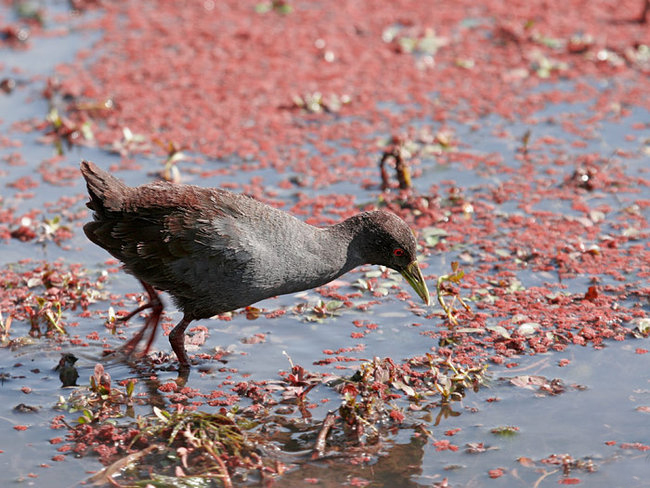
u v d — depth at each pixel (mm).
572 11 22047
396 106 17781
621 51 19734
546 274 12445
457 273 11969
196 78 18734
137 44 20328
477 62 19531
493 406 9664
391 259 10688
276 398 9914
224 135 16656
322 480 8523
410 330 11273
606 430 9180
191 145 16312
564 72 19016
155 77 18797
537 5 22438
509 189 14812
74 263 12883
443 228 13719
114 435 9195
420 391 9945
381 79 18844
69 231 13664
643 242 13180
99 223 10258
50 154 16094
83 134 16547
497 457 8812
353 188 14984
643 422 9289
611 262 12648
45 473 8625
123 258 10234
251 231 9992
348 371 10383
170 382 10211
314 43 20391
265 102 17859
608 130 16688
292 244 10180
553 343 10836
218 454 8781
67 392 10055
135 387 10188
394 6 22516
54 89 18109
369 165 15711
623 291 11898
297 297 12172
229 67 19203
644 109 17422
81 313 11695
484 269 12602
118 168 15477
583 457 8766
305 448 9023
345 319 11570
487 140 16469
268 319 11625
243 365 10602
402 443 9086
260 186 14945
